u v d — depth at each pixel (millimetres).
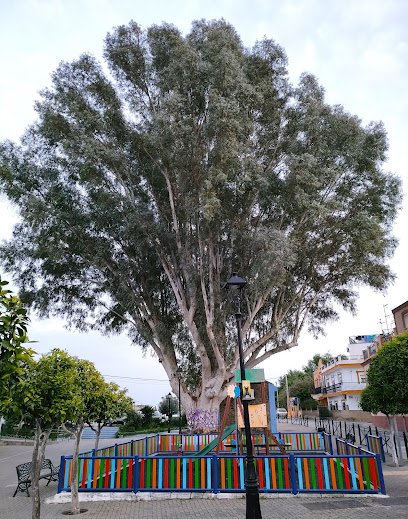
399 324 31312
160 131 22047
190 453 17844
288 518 8656
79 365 10312
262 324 26547
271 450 17422
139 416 47312
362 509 9188
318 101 24766
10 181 23531
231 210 23172
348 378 49344
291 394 78250
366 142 24281
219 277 23578
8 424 40062
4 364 4410
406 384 11734
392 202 24844
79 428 10227
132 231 23562
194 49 23734
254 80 24953
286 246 20359
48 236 24031
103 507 10242
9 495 12641
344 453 12820
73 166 25406
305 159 21766
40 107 24766
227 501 10438
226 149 20422
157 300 27156
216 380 22953
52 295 26641
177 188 24844
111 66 25953
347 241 23672
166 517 9078
